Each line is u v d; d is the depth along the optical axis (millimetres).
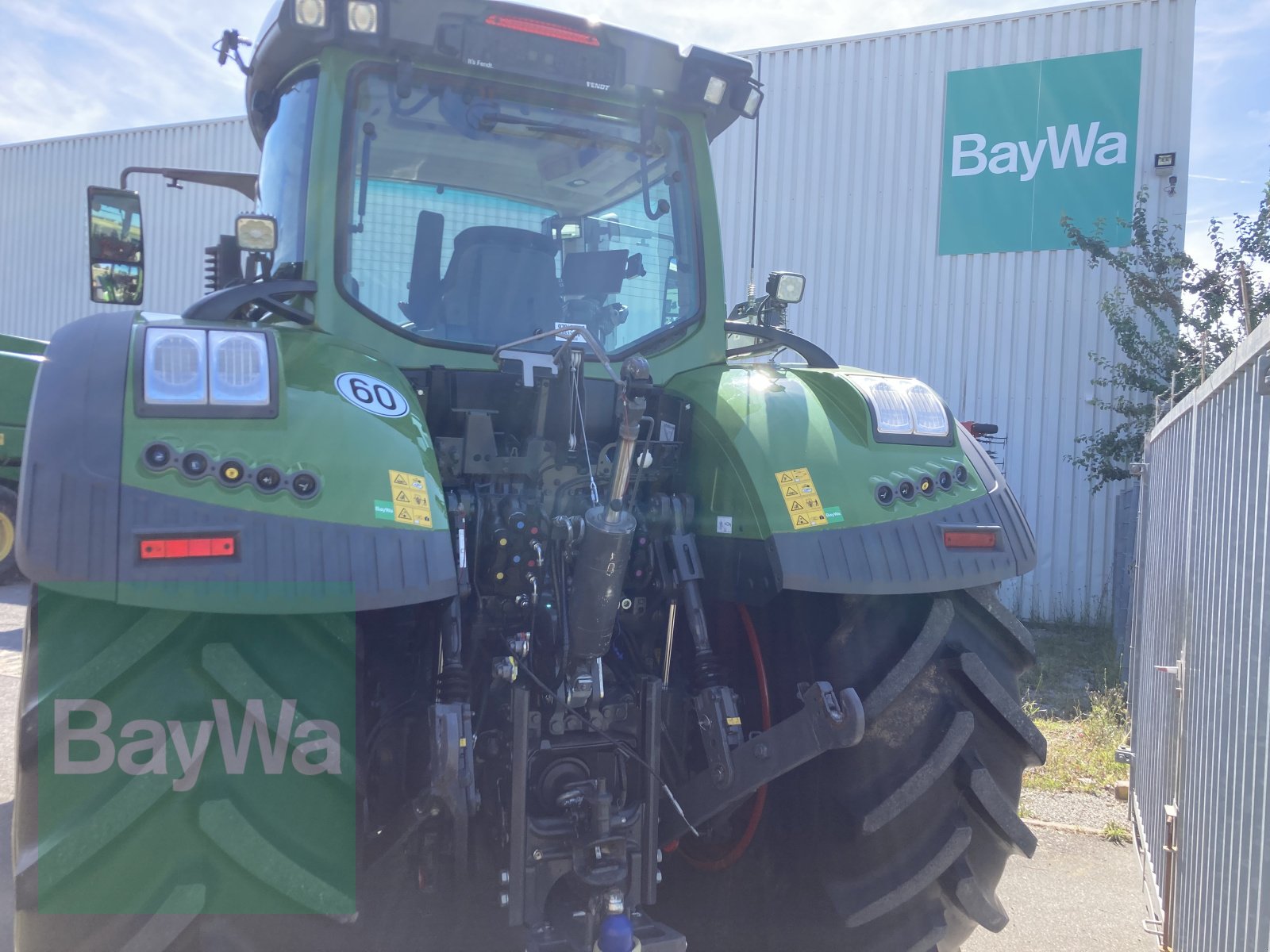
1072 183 10000
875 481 2332
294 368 2062
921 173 10500
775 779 2518
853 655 2283
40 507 1707
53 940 1706
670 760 2428
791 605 2488
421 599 1830
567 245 2873
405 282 2643
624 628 2533
